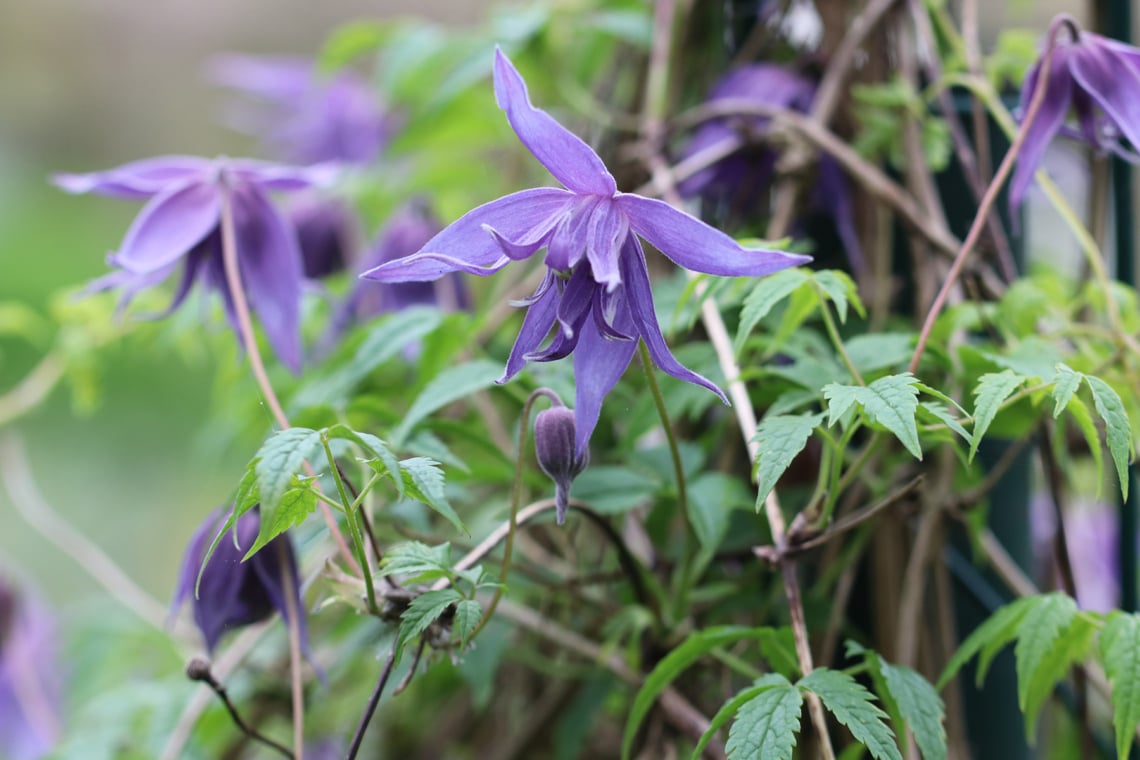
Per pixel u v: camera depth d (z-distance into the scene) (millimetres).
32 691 808
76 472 1701
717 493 662
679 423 727
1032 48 712
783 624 693
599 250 579
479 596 686
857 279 721
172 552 1554
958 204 736
